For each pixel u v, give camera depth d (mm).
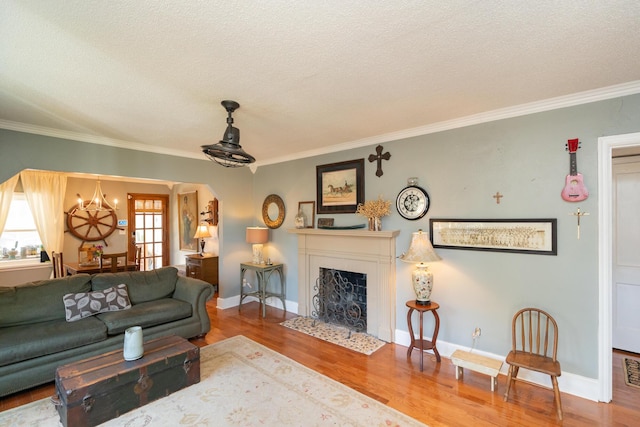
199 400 2352
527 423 2098
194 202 6516
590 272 2389
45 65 1886
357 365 2912
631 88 2199
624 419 2141
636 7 1365
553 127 2525
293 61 1852
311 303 4273
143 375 2271
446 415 2180
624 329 3221
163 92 2297
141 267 6613
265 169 5027
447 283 3088
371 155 3643
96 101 2463
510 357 2430
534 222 2604
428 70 1979
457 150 3020
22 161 3068
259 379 2654
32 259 5102
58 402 2062
